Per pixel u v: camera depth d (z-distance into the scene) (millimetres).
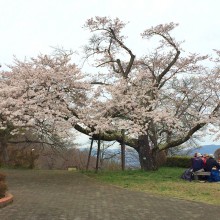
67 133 20828
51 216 9039
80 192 13883
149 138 25984
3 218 8688
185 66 25828
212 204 11289
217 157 24219
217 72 25094
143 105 22172
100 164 34500
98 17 23672
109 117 20766
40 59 20766
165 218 9078
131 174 21203
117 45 25531
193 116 24969
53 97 19734
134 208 10414
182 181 17719
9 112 18938
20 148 33812
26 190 14305
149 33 24672
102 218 8977
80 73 20422
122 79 21750
